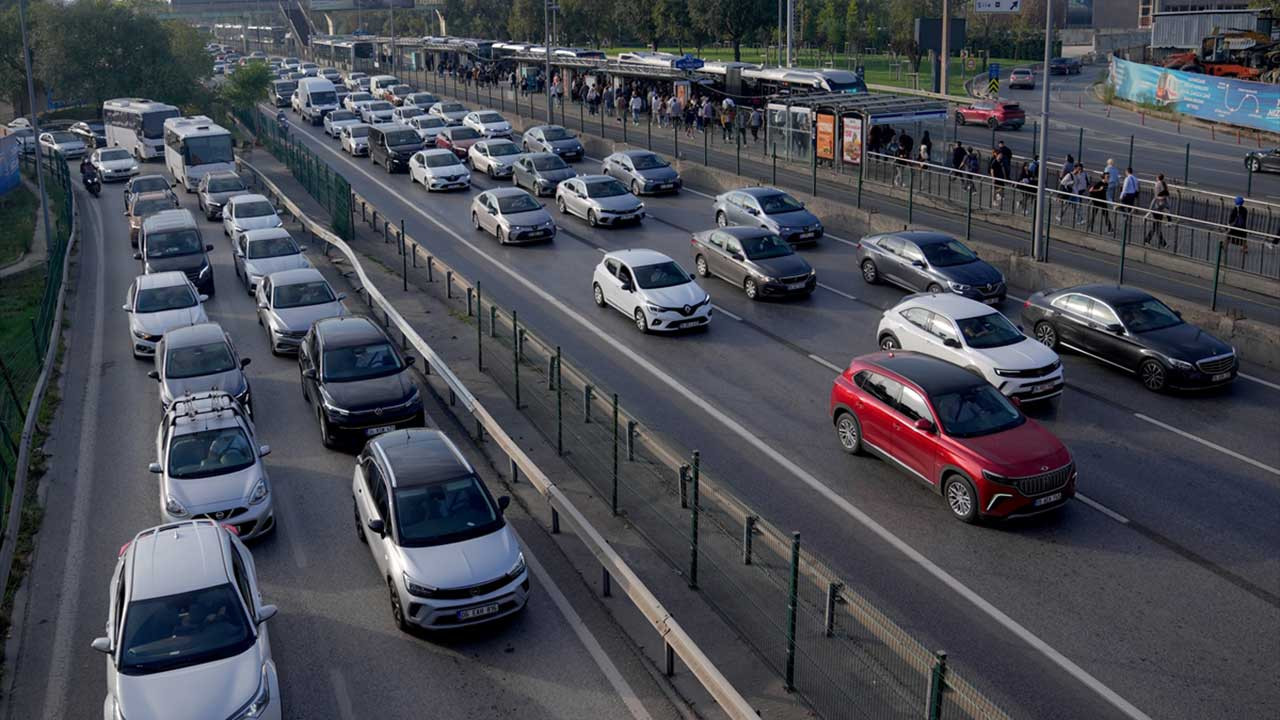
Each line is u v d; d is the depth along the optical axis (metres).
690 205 36.22
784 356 21.16
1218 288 24.19
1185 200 27.34
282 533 14.35
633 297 23.14
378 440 13.83
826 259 28.77
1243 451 16.20
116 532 14.61
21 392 20.20
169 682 9.91
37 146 34.75
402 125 46.94
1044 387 17.73
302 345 19.55
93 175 44.03
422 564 11.66
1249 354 20.45
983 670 10.88
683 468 14.27
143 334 22.06
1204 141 46.84
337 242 28.11
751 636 11.45
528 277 27.80
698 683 10.86
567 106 61.28
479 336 20.56
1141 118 55.72
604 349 21.92
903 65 87.06
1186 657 11.04
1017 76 71.69
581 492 15.33
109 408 19.64
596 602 12.48
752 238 25.81
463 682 10.94
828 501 14.85
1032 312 21.23
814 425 17.66
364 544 14.03
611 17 91.31
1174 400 18.42
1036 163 30.95
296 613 12.31
